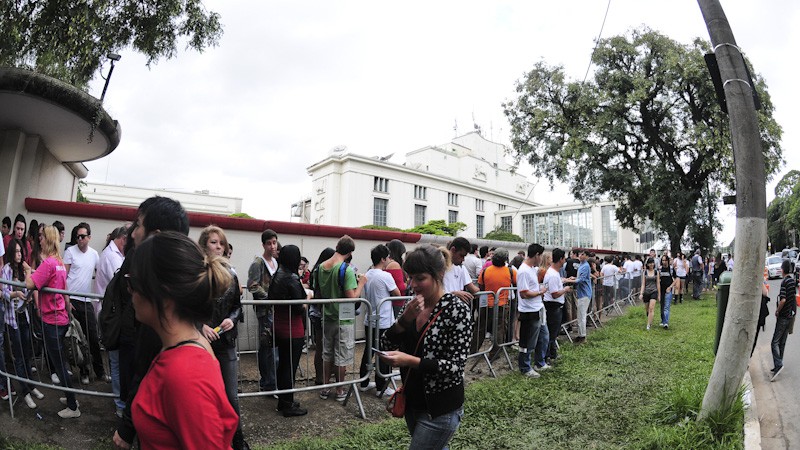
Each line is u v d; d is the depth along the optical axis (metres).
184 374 1.37
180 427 1.32
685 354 8.17
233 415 1.45
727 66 4.71
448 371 2.58
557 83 21.64
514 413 5.30
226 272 1.62
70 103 6.92
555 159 22.16
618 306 14.72
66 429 4.18
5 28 6.58
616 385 6.36
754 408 5.20
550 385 6.36
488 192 54.84
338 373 5.41
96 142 8.75
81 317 5.33
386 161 47.38
